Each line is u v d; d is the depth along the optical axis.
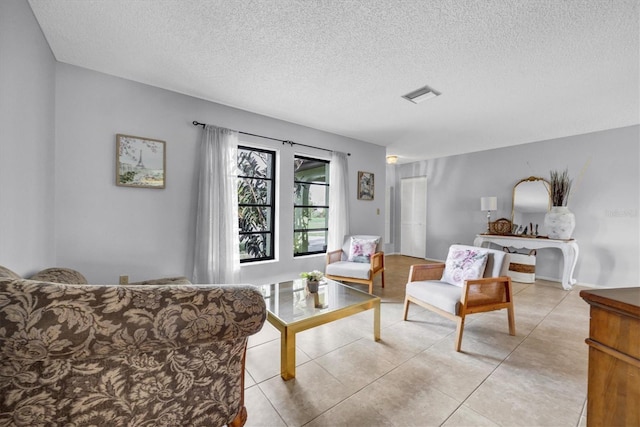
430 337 2.24
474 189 5.17
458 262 2.52
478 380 1.66
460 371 1.76
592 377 0.71
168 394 0.92
